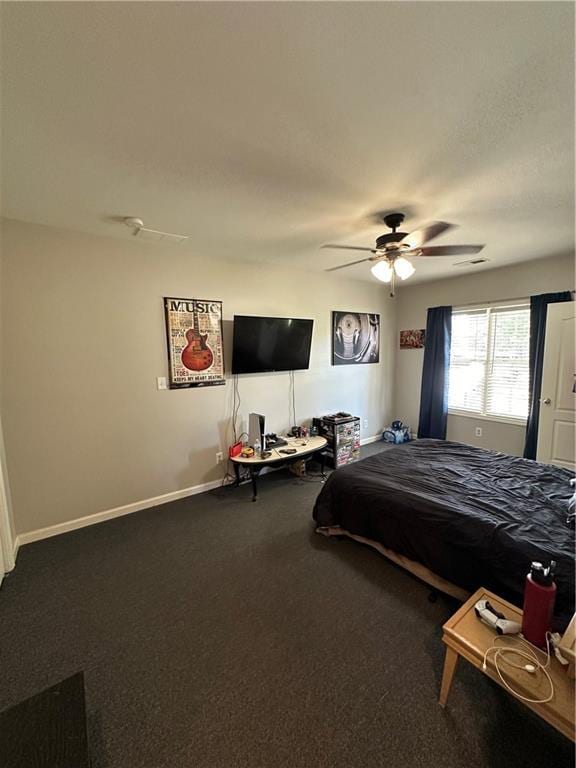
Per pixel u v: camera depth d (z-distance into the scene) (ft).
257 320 11.60
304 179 6.09
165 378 10.35
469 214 7.79
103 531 8.93
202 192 6.56
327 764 3.84
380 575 7.07
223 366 11.56
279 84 3.87
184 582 6.92
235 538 8.54
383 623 5.83
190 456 11.05
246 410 12.32
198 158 5.40
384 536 7.19
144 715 4.40
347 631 5.67
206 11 3.01
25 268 7.97
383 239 7.63
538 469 8.37
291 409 13.67
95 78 3.72
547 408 11.49
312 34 3.25
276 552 7.93
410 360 17.06
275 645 5.41
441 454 9.69
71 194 6.57
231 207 7.26
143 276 9.68
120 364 9.48
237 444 11.39
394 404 17.99
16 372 8.01
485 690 4.63
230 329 11.60
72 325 8.66
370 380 16.66
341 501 8.13
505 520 6.07
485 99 4.15
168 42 3.31
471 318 14.48
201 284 10.80
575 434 10.93
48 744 3.52
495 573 5.46
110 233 8.79
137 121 4.48
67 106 4.16
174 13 3.02
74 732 3.64
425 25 3.16
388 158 5.48
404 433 16.75
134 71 3.65
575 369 10.85
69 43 3.29
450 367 15.39
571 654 3.47
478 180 6.18
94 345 9.02
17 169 5.62
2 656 5.28
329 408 15.05
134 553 7.93
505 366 13.50
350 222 8.20
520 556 5.26
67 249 8.46
